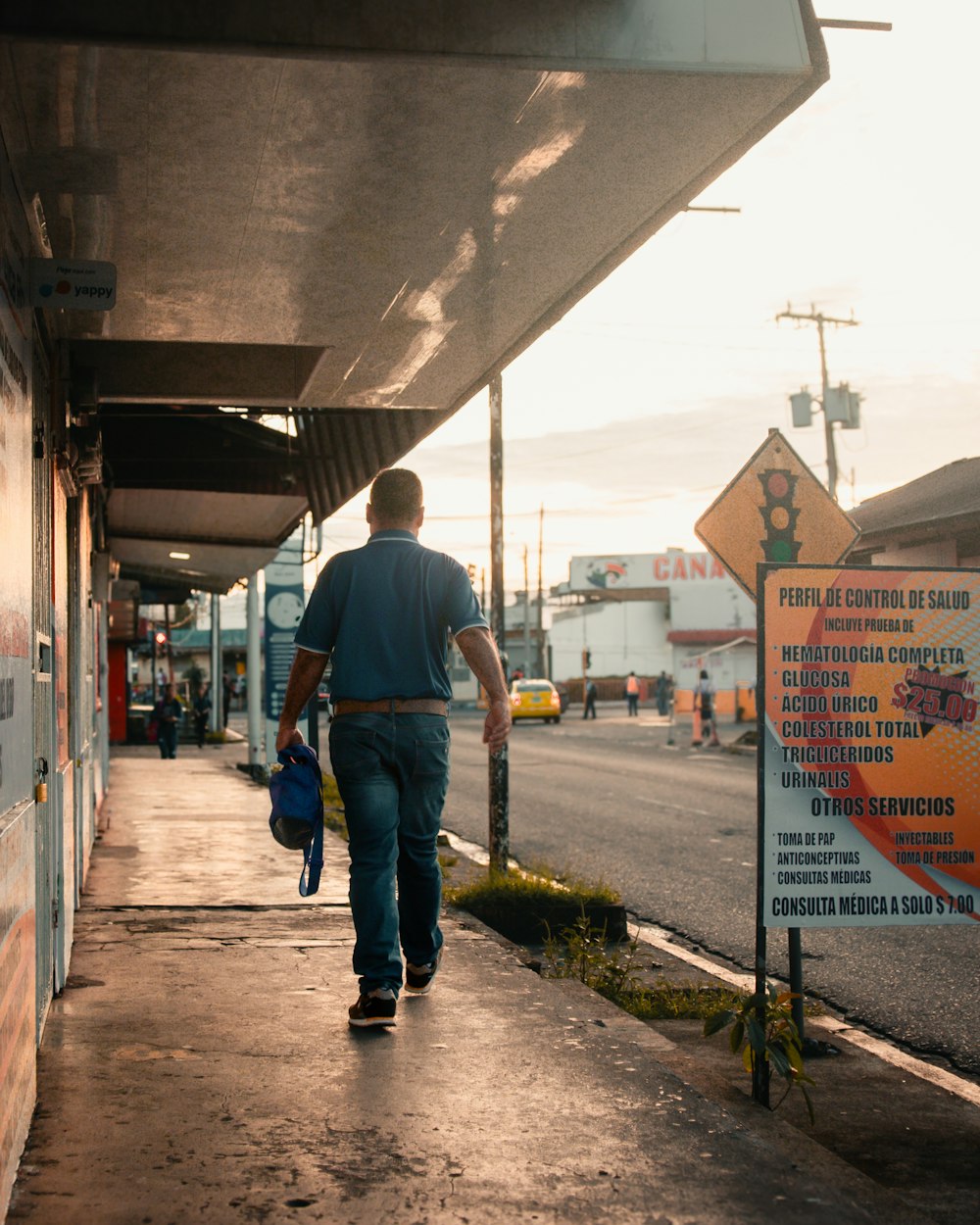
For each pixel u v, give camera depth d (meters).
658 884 11.25
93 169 4.68
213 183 4.84
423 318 6.80
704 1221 3.11
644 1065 4.43
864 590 5.03
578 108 4.20
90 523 11.32
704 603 86.06
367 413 10.43
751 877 11.62
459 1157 3.51
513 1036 4.79
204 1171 3.38
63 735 5.98
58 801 5.36
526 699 49.62
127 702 39.25
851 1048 6.21
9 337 3.51
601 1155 3.54
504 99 4.13
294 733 5.14
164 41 3.66
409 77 3.95
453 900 8.67
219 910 7.63
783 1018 4.75
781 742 4.95
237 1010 5.16
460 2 3.84
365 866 4.90
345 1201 3.19
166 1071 4.30
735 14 3.99
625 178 4.85
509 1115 3.87
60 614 5.84
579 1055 4.54
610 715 59.09
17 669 3.41
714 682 49.41
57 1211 3.10
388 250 5.66
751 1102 4.66
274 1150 3.54
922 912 5.00
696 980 7.66
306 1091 4.09
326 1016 5.07
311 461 12.75
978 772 5.06
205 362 8.70
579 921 7.95
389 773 4.98
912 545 22.84
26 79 3.91
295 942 6.64
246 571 19.97
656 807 17.83
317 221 5.29
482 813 17.48
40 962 4.63
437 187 4.91
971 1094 5.50
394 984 4.90
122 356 8.65
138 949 6.45
